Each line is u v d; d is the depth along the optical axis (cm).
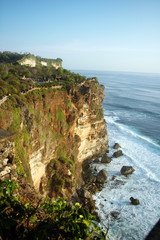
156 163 5278
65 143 4462
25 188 1323
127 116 10169
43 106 3794
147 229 3114
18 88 3631
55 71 8669
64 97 4525
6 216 686
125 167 4756
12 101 2833
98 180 4369
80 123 4916
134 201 3681
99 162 5347
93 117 5269
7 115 2512
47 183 3666
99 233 623
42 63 14025
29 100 3422
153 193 4025
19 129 2686
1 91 2816
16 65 9025
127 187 4231
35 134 3228
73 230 582
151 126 8581
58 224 621
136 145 6438
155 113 10794
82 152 5234
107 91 18588
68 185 3719
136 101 14112
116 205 3656
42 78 6981
